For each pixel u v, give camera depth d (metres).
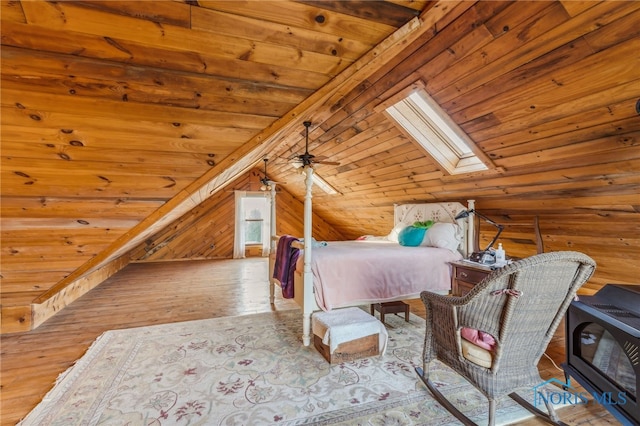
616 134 1.79
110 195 1.92
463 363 1.58
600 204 2.33
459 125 2.47
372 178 4.33
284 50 1.40
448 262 3.18
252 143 1.88
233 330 2.96
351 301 2.77
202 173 1.97
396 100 2.57
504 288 1.38
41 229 2.01
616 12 1.29
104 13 1.10
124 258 6.38
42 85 1.30
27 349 2.56
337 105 3.00
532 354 1.54
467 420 1.59
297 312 3.55
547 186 2.52
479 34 1.71
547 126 2.02
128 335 2.84
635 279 2.67
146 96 1.47
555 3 1.37
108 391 1.92
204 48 1.31
